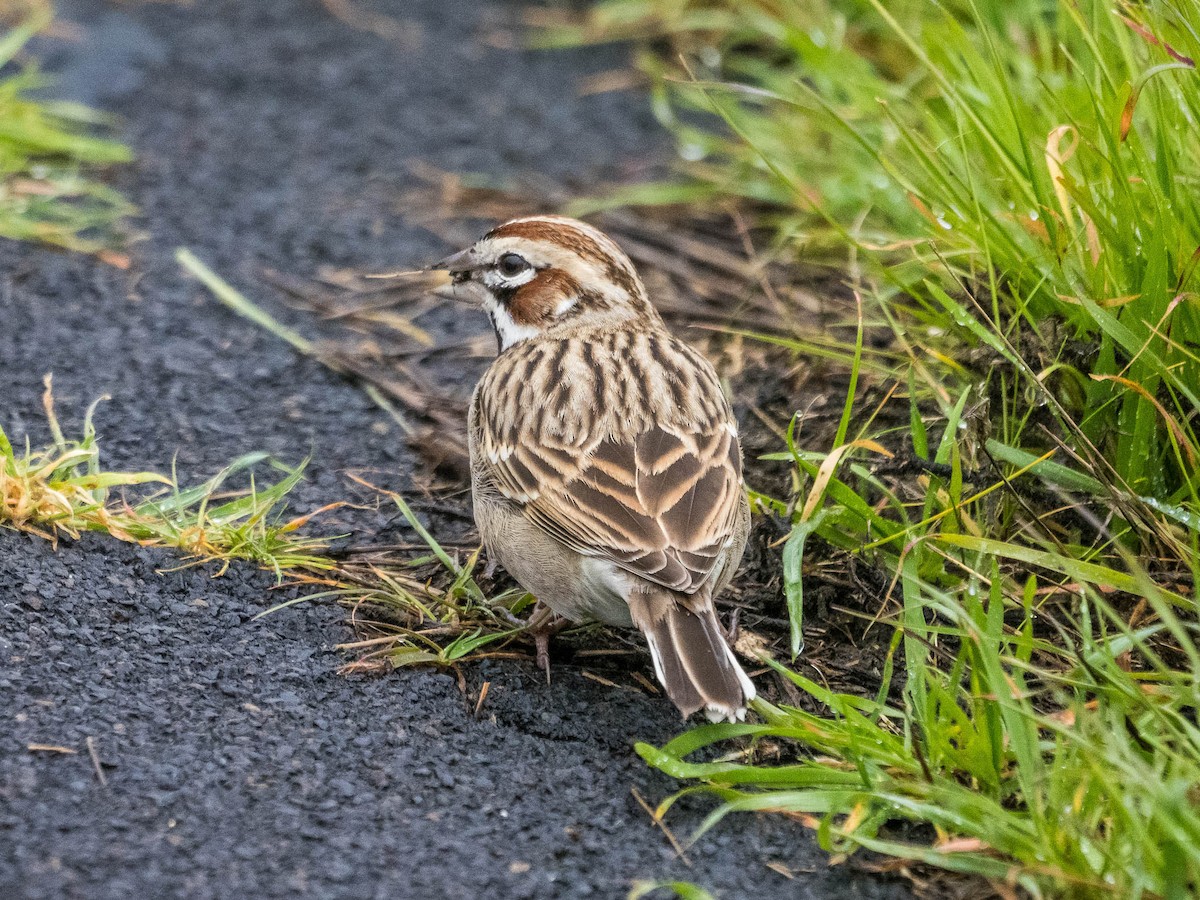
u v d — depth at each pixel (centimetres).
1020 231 1161
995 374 1139
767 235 1550
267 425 1258
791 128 1605
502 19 2050
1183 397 1073
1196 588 946
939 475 1059
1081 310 1102
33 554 1008
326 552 1098
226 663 950
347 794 850
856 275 1333
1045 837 775
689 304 1426
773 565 1088
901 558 976
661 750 870
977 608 909
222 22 1995
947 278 1236
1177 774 791
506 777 880
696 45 1886
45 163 1628
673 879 809
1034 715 808
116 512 1087
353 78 1883
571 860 816
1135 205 1076
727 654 889
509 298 1145
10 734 856
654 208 1619
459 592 1045
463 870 800
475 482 1044
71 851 780
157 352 1341
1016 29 1425
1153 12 1108
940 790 830
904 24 1608
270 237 1554
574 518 941
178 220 1567
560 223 1148
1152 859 752
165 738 874
